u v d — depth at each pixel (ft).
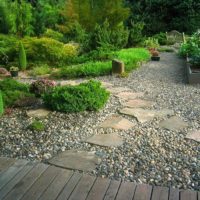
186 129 15.10
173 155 12.48
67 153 12.62
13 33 55.57
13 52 40.06
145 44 50.60
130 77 28.35
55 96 17.28
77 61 37.60
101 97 18.24
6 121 16.20
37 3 70.74
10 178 10.73
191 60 30.01
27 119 16.37
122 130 14.96
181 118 16.66
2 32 57.06
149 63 36.45
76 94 17.44
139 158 12.22
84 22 55.83
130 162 11.90
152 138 14.06
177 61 38.09
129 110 17.81
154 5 77.10
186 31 73.51
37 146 13.33
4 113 17.25
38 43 38.50
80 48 41.37
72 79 29.40
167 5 75.87
